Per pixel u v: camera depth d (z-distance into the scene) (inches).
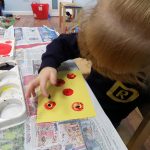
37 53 26.7
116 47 12.3
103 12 13.1
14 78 21.1
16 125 16.2
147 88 20.7
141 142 24.2
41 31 33.9
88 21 14.3
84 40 15.5
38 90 19.5
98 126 16.6
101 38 12.7
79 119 17.1
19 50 27.1
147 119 22.4
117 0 12.5
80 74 22.8
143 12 11.6
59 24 112.7
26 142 14.9
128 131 41.9
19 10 130.7
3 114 16.8
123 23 12.2
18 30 33.4
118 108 27.2
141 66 12.9
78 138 15.4
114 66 13.1
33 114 17.2
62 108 18.0
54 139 15.3
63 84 20.9
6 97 18.3
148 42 11.9
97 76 25.7
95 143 15.2
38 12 123.3
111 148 14.9
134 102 25.8
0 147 14.5
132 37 12.0
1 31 32.6
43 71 20.7
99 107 18.5
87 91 20.4
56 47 23.9
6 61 23.8
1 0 123.0
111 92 25.6
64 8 97.0
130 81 15.8
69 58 25.0
